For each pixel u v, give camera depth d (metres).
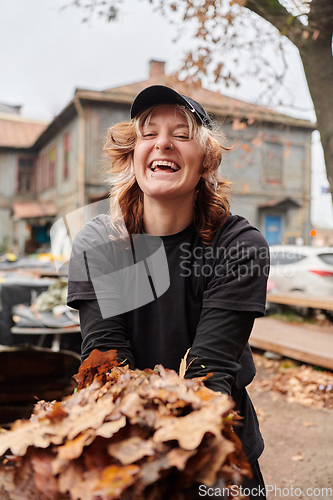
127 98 15.13
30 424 0.69
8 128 22.70
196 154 1.15
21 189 21.28
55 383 2.57
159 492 0.63
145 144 1.16
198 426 0.64
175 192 1.13
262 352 5.37
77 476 0.63
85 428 0.65
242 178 17.06
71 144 16.20
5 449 0.66
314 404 3.58
